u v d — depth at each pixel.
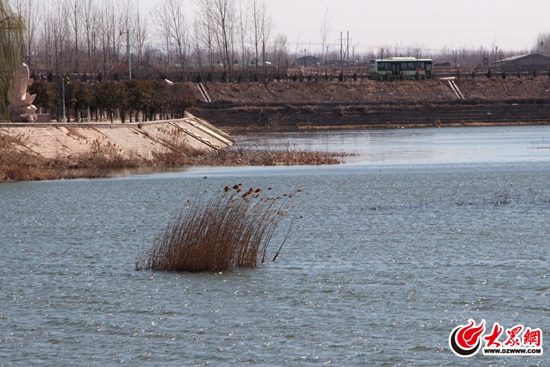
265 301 78.12
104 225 130.62
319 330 68.88
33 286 85.81
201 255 91.56
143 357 62.91
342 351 63.53
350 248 105.94
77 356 63.38
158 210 148.88
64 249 108.38
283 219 132.12
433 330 68.44
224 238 92.56
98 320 72.69
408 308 75.00
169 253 92.44
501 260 95.81
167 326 70.69
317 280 86.44
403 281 85.69
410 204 153.75
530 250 101.94
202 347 65.00
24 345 66.06
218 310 75.19
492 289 81.38
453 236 114.25
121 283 86.31
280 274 89.50
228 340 66.56
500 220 129.12
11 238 118.19
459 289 81.69
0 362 62.16
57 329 70.25
